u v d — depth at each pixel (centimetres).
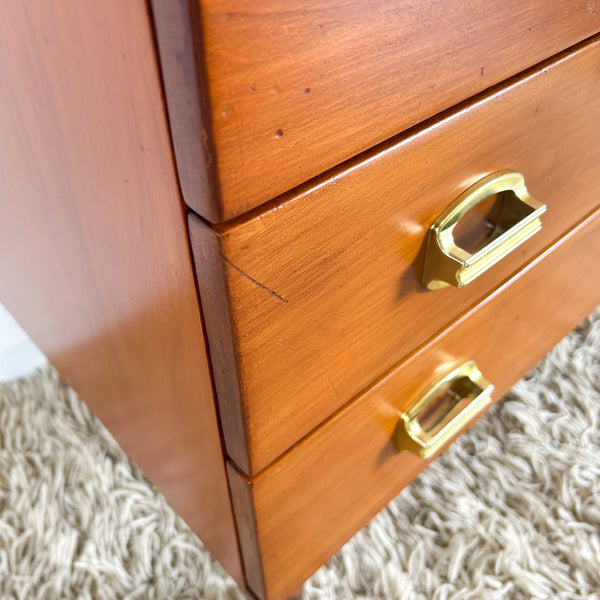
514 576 56
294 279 31
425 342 46
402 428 48
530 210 42
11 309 66
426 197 35
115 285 38
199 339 33
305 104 26
